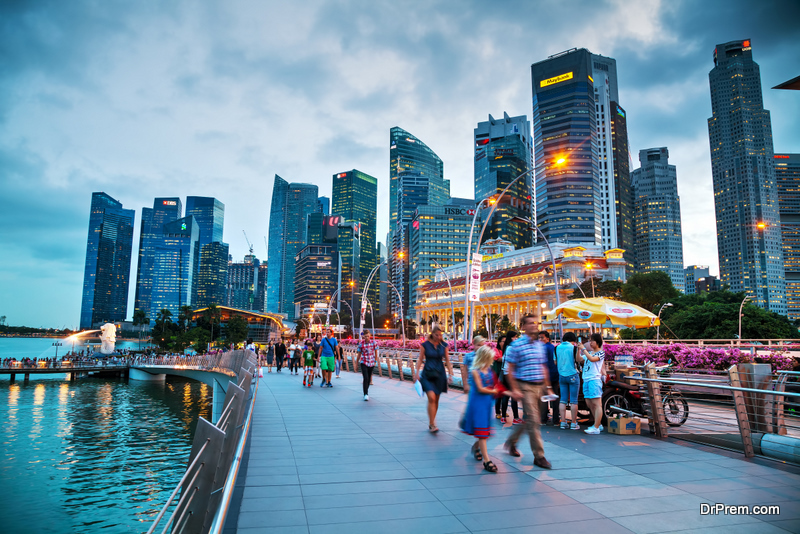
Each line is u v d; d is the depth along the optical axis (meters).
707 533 5.36
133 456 30.72
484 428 7.93
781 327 66.38
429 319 186.50
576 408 11.65
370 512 5.95
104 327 111.31
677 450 9.42
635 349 22.73
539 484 7.14
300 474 7.67
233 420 6.32
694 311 72.25
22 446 32.50
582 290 106.69
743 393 9.16
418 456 8.88
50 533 17.72
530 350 8.52
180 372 71.50
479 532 5.34
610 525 5.57
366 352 17.39
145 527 18.58
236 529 5.35
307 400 17.42
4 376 86.44
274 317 198.00
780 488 6.98
